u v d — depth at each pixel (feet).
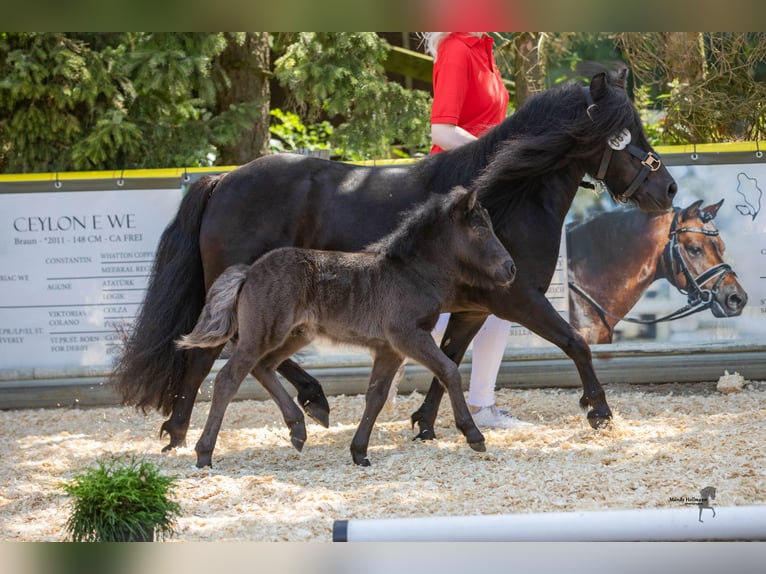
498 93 24.84
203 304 23.09
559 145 21.72
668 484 18.22
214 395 20.85
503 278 20.48
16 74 36.47
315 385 23.80
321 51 38.68
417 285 20.59
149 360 22.44
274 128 47.44
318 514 17.16
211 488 18.85
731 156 29.04
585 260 29.17
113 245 29.37
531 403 27.86
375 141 40.16
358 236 22.12
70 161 39.17
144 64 36.50
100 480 15.34
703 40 38.91
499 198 21.91
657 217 29.01
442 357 20.66
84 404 29.71
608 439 22.22
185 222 22.93
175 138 39.22
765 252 29.27
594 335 29.35
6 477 21.17
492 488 18.54
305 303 20.43
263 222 22.26
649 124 43.96
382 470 20.36
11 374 29.43
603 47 45.57
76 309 29.45
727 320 29.40
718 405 26.43
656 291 29.27
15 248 29.27
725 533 13.64
